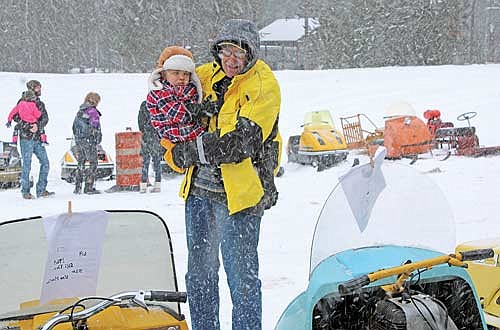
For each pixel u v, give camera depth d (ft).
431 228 11.83
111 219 11.37
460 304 10.93
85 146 39.65
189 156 12.71
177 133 13.02
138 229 11.56
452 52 172.76
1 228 10.80
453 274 10.77
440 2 171.73
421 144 47.70
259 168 13.28
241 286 12.96
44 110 38.55
